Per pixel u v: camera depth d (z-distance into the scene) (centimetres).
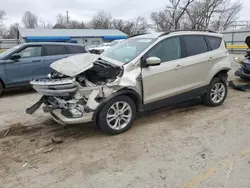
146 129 440
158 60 419
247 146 371
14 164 332
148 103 448
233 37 2767
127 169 315
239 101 612
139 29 5888
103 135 419
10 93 765
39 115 530
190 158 338
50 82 382
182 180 290
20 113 552
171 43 478
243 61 807
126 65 417
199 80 520
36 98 695
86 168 320
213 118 491
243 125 454
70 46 827
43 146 383
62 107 389
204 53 525
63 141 399
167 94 471
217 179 290
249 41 802
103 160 338
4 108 597
